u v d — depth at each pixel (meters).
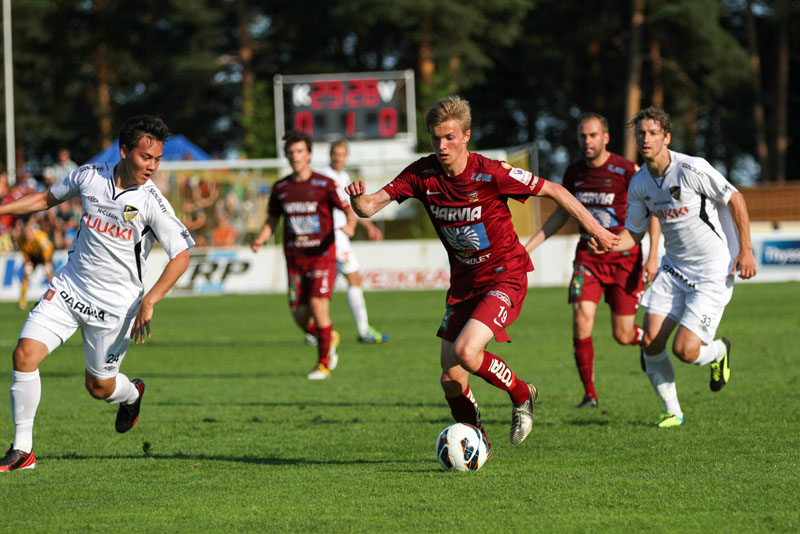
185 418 18.17
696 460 13.37
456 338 13.45
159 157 12.95
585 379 18.91
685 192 15.77
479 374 12.85
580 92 116.19
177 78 100.88
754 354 26.14
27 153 111.50
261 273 55.69
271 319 41.50
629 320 19.66
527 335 32.84
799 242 52.88
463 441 12.96
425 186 12.95
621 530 10.02
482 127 120.25
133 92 110.75
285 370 25.88
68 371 26.69
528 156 62.44
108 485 12.47
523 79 115.56
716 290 16.02
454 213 12.94
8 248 55.81
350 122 71.75
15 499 11.73
